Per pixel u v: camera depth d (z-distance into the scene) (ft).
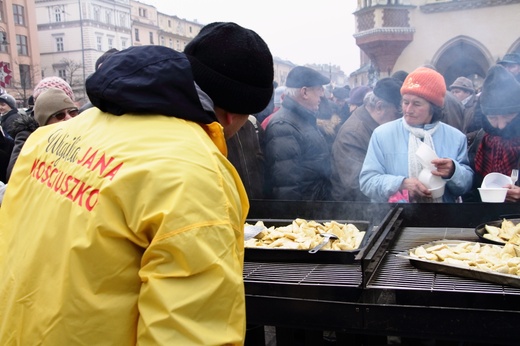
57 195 3.24
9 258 3.44
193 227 2.79
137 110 3.12
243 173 10.73
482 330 4.66
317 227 7.68
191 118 3.17
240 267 3.11
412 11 34.12
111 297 2.94
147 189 2.85
